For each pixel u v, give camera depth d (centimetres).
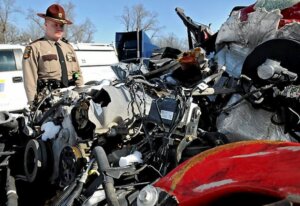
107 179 201
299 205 120
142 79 292
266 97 231
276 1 262
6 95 901
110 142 274
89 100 277
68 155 279
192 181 160
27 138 356
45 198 317
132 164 223
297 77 221
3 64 910
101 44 1224
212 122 267
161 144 233
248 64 238
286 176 133
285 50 221
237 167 155
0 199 315
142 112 267
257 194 137
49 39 409
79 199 221
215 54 304
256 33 264
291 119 227
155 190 163
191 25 442
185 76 290
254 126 241
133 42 654
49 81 398
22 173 347
